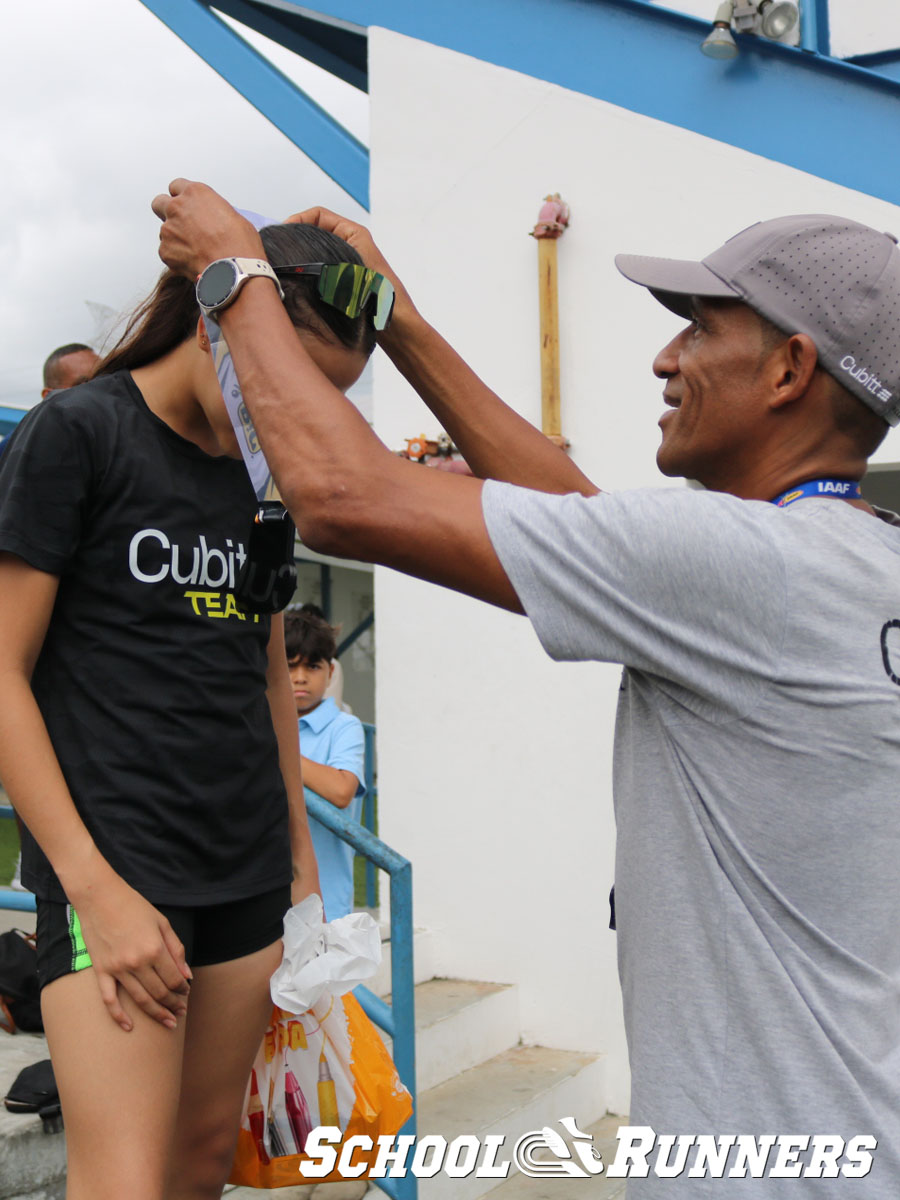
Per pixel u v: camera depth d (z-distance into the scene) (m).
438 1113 3.28
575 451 3.93
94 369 1.72
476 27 4.13
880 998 1.06
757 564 1.04
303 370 1.15
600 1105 3.75
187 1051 1.70
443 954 4.03
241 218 1.28
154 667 1.57
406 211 4.20
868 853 1.05
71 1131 1.45
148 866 1.55
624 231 3.89
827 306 1.13
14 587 1.44
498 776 3.99
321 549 1.13
